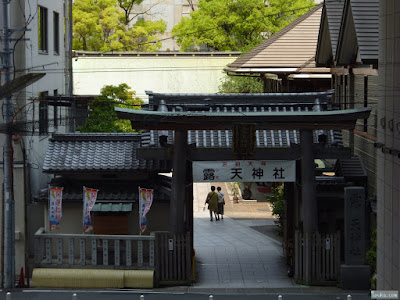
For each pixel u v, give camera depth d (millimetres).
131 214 24797
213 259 26422
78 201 24344
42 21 29984
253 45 54000
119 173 24734
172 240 23016
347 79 29250
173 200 22953
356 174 26000
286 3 55281
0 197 23719
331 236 22719
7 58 21594
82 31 59969
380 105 18328
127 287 22969
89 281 22953
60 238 23234
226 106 23719
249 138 22562
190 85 56188
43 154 28875
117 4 65812
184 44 58625
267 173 23156
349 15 24672
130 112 21797
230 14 56938
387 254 17500
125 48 61531
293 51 36656
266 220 33625
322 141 23188
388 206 17375
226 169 23125
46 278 22969
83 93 55656
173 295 21844
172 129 22500
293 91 37156
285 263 25750
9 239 22156
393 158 16859
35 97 27734
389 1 17281
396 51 16578
